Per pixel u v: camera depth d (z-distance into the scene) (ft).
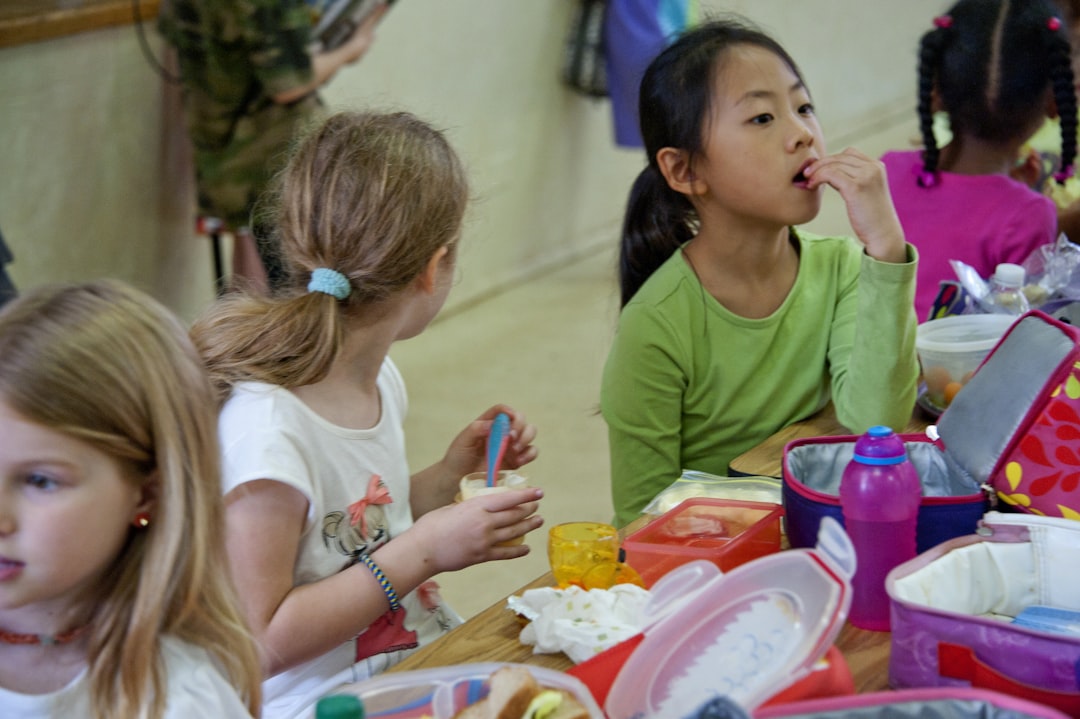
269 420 3.97
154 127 9.98
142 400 2.91
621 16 13.32
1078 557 3.49
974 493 3.87
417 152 4.20
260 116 9.11
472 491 4.49
